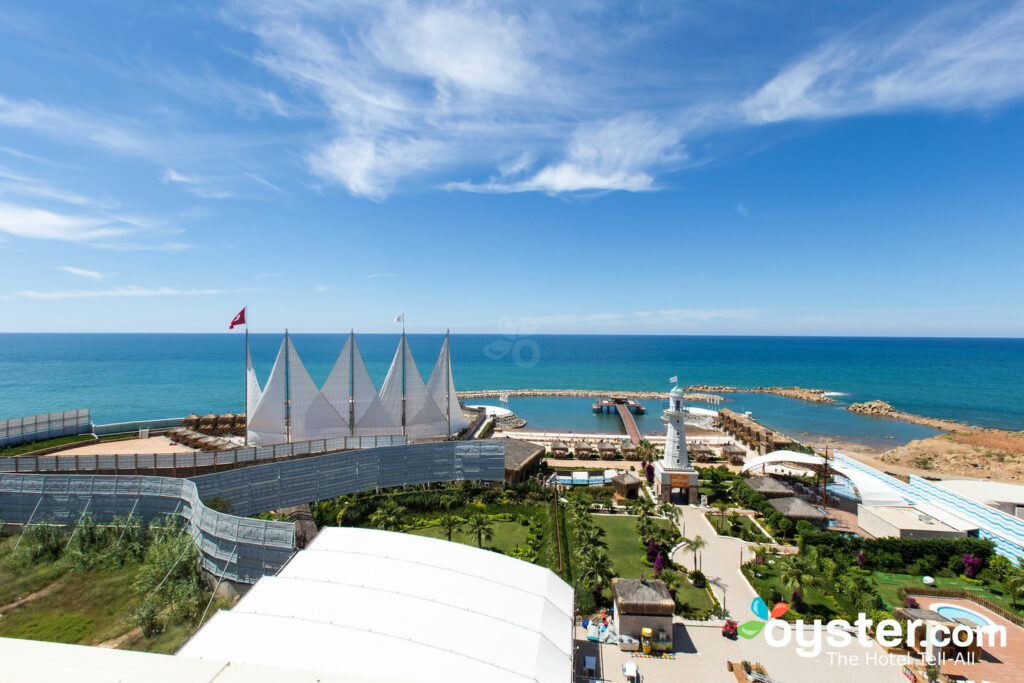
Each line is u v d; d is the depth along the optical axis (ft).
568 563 135.64
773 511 171.01
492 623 78.38
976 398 521.65
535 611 83.46
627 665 95.30
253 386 209.97
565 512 173.37
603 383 635.25
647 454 242.78
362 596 80.74
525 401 505.25
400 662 68.13
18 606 99.96
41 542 119.55
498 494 183.52
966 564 137.28
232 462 165.89
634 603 107.04
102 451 190.60
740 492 192.85
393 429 221.66
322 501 162.09
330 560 90.43
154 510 126.82
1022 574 120.26
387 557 92.07
